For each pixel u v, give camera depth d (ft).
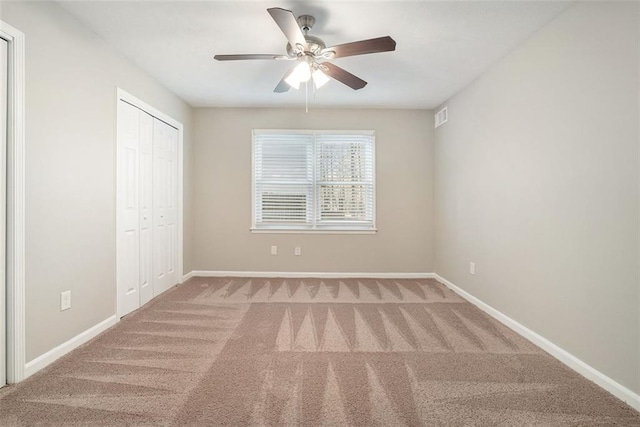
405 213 13.74
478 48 8.23
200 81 10.65
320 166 13.84
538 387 5.60
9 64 5.56
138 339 7.48
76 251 7.07
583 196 6.07
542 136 7.18
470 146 10.52
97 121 7.73
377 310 9.57
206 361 6.45
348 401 5.16
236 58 7.13
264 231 13.65
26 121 5.80
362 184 13.83
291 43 6.43
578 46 6.18
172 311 9.40
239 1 6.46
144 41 8.04
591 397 5.32
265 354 6.77
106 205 8.10
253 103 13.04
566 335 6.47
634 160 5.12
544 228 7.09
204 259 13.73
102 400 5.13
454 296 11.05
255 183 13.79
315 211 13.76
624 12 5.26
